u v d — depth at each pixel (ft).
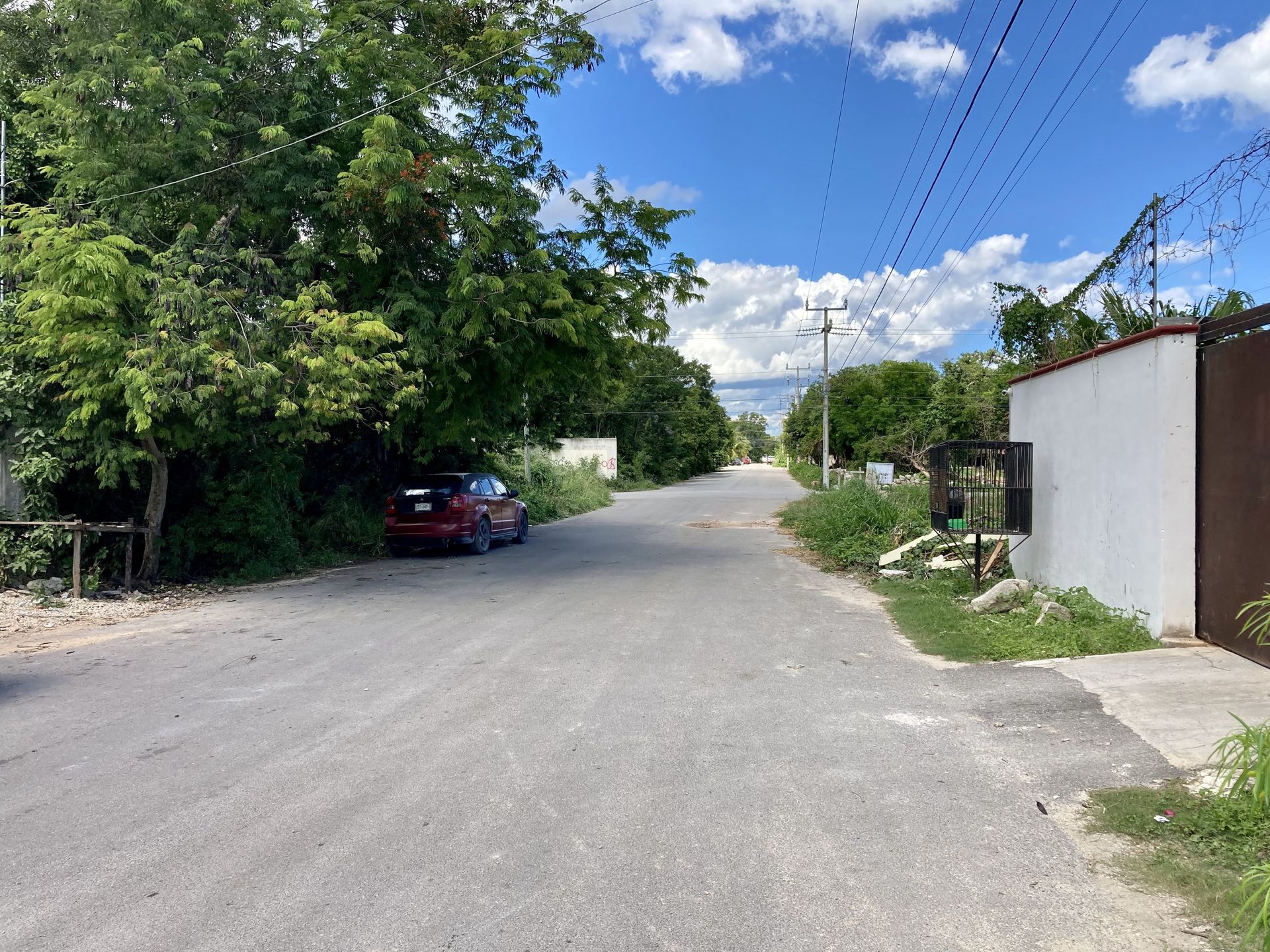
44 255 31.63
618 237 49.83
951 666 24.29
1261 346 21.38
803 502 96.53
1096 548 29.07
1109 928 10.75
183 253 37.96
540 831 13.62
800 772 16.22
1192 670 21.29
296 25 40.24
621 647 27.12
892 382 191.21
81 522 36.73
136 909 11.27
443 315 43.16
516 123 47.50
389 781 15.78
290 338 38.32
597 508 110.22
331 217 42.39
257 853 12.87
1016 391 38.34
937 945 10.37
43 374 36.78
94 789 15.49
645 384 221.66
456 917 11.03
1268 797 10.92
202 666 24.99
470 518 53.57
